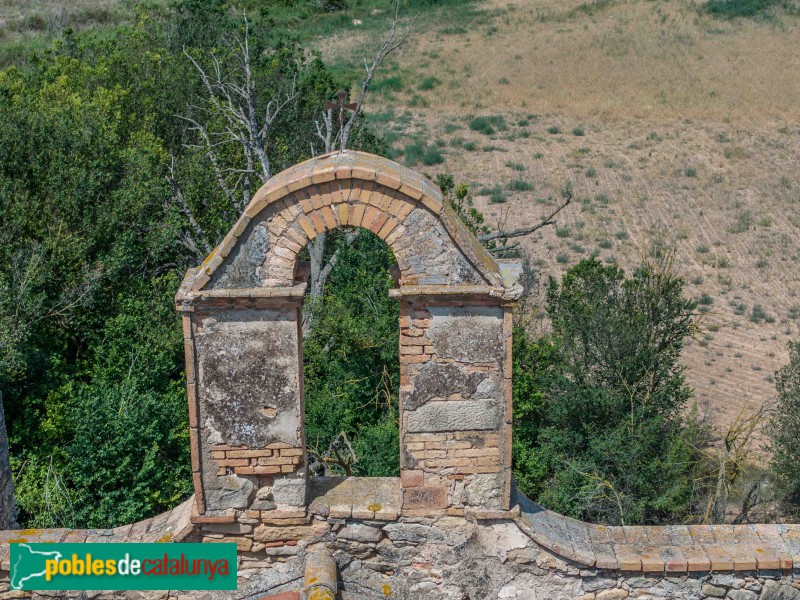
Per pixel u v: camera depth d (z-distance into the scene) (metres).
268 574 8.33
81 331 21.75
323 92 32.53
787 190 43.94
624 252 36.50
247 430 7.91
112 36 46.72
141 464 17.31
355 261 24.11
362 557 8.30
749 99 57.31
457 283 7.61
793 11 75.12
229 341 7.73
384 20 78.50
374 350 21.16
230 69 31.50
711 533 8.59
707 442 23.22
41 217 22.00
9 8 65.19
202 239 23.77
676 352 22.84
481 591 8.34
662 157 48.59
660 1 80.25
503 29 75.25
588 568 8.27
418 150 48.38
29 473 16.91
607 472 20.11
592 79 62.47
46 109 24.12
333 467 16.47
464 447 8.02
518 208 41.28
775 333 30.44
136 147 25.56
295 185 7.34
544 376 21.58
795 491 20.05
